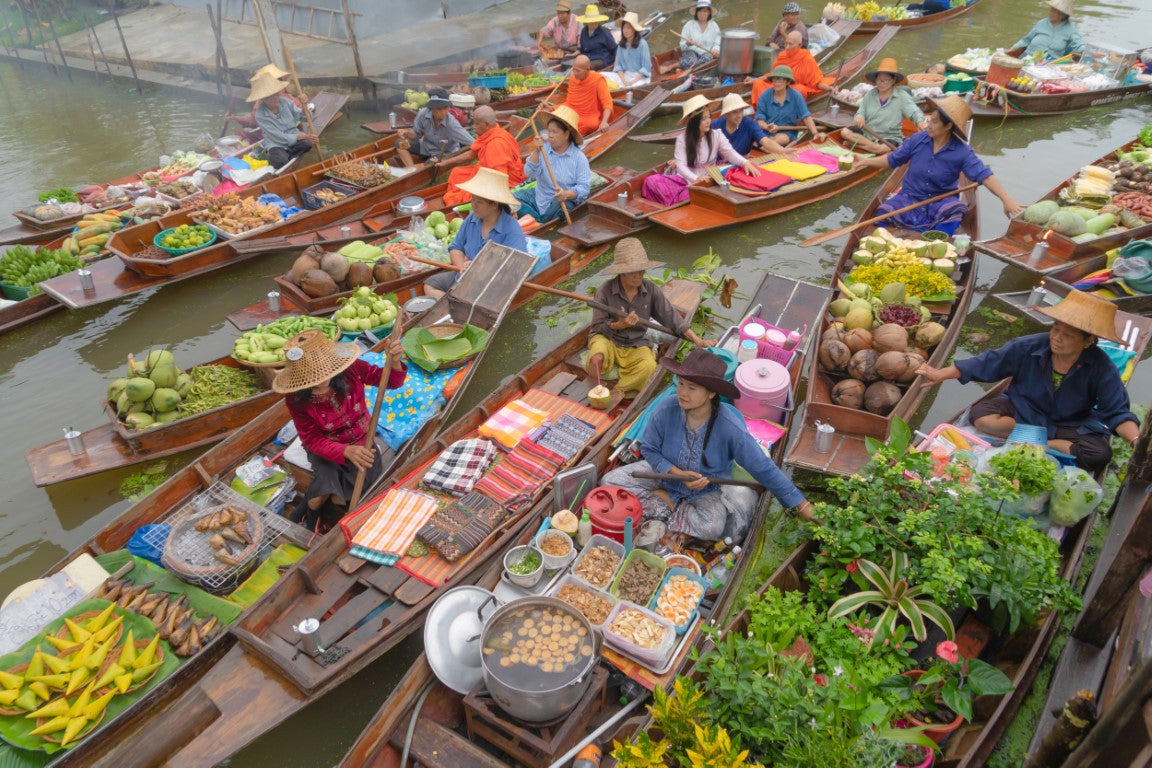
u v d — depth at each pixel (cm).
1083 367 508
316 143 1117
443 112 1032
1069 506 454
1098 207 870
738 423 476
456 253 761
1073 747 322
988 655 423
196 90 1492
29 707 386
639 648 400
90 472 559
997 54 1251
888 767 336
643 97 1307
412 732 383
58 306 802
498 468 534
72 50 1756
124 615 432
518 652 387
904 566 419
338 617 435
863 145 1089
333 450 493
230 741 373
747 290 829
